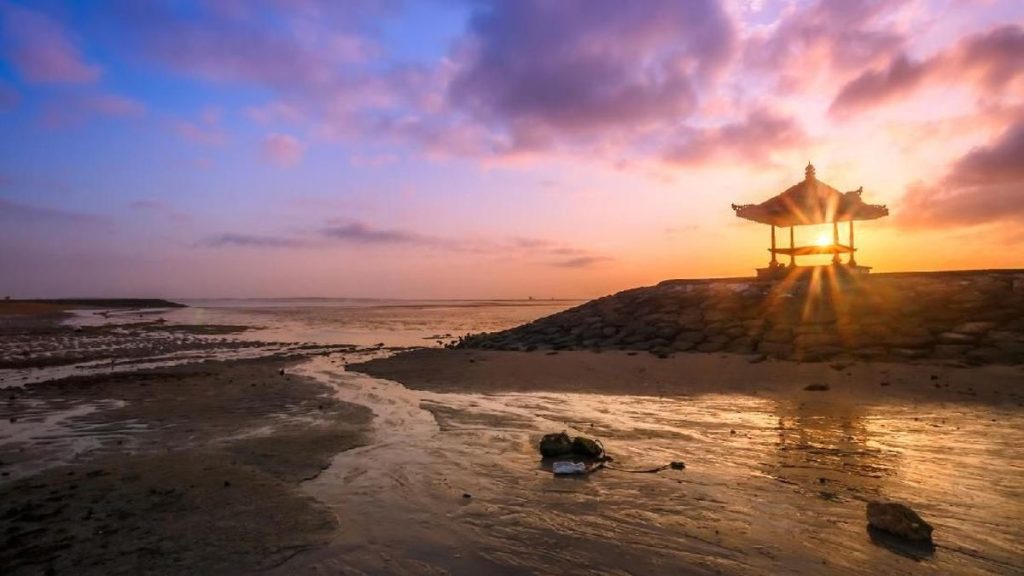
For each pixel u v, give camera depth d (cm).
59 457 911
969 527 601
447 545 575
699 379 1583
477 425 1120
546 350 2338
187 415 1238
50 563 536
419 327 5369
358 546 572
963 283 1989
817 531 597
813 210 2445
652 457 874
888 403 1239
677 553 552
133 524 623
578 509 667
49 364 2356
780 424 1079
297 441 995
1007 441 932
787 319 2064
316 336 4141
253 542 580
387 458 888
